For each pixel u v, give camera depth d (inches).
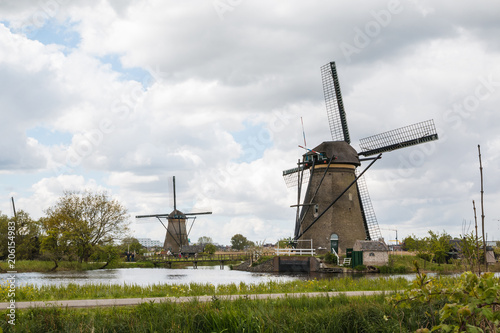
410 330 608.4
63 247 2512.3
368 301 746.8
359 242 2218.3
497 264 1871.3
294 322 634.2
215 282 1551.4
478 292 334.3
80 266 2434.8
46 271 2283.5
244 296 784.9
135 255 3494.1
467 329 330.6
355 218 2377.0
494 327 360.8
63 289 930.7
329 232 2330.2
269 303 735.1
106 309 697.0
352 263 2169.0
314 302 757.3
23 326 583.5
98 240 2630.4
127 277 1839.3
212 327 614.2
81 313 663.8
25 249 2637.8
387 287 1024.2
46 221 2511.1
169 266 2984.7
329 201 2346.2
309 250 2362.2
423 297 395.5
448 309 338.6
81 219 2556.6
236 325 608.4
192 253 3988.7
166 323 618.8
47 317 607.8
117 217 2640.3
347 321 645.9
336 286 1048.2
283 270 2273.6
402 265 2153.1
